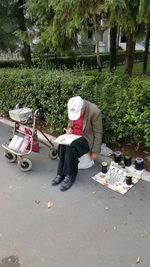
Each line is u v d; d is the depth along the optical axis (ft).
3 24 28.71
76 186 12.00
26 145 13.33
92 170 13.21
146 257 8.28
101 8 14.94
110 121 14.06
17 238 9.20
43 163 14.29
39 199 11.25
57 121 17.13
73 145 11.78
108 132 14.60
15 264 8.20
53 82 16.42
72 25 17.39
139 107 12.98
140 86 13.28
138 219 9.90
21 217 10.21
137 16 15.51
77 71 18.38
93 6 15.43
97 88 14.73
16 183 12.52
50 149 14.51
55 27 18.93
